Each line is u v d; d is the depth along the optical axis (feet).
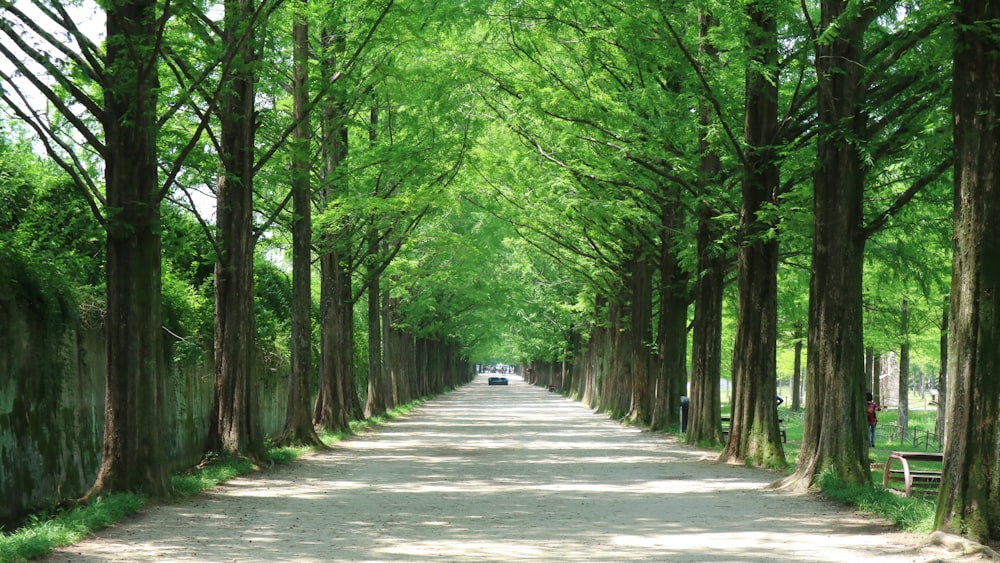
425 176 80.69
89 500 41.57
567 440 93.91
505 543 32.48
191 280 82.89
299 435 80.28
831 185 49.52
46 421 45.27
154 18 44.09
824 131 49.47
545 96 70.79
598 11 64.59
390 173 79.41
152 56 41.37
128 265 43.47
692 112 68.80
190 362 65.98
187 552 30.40
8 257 45.03
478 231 127.65
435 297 177.27
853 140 47.65
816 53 49.19
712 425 85.97
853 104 49.65
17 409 42.39
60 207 62.39
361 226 90.53
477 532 35.27
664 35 61.05
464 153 80.84
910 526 34.91
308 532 35.14
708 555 29.89
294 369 81.15
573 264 128.88
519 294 183.83
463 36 76.89
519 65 75.15
